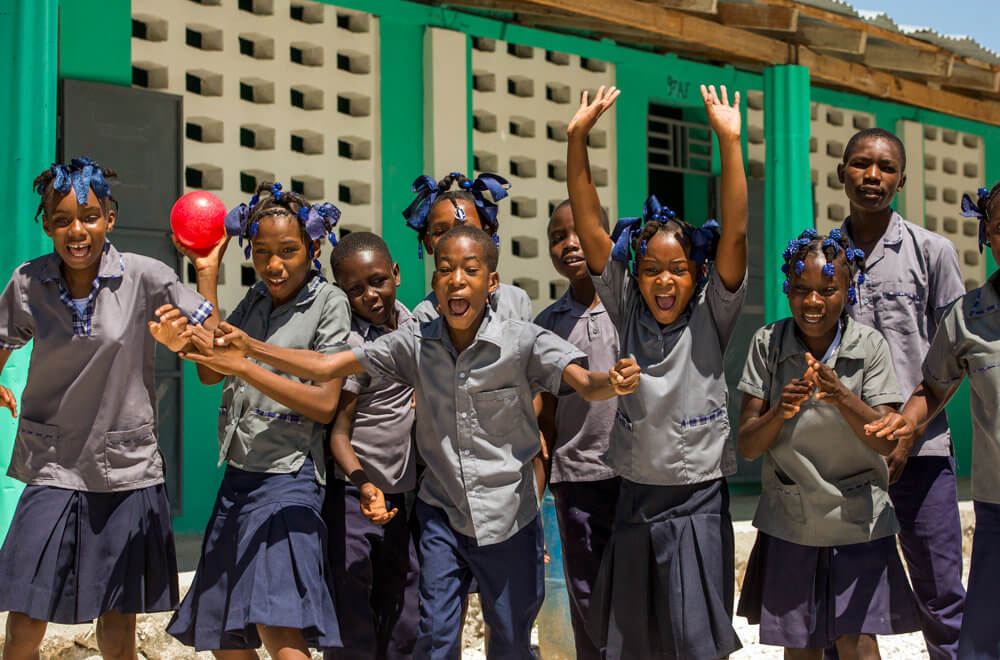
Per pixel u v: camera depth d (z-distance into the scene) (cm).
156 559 369
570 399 422
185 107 680
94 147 640
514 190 813
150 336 369
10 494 467
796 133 755
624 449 365
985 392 350
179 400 673
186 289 367
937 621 411
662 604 357
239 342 327
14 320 365
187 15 678
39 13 482
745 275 359
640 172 862
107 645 369
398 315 420
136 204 655
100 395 359
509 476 349
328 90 726
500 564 346
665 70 866
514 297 391
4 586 347
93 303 357
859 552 359
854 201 422
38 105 480
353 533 385
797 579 361
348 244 406
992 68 905
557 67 829
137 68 671
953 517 415
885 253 423
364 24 734
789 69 757
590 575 417
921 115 1014
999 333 350
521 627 348
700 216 911
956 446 1066
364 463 387
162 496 374
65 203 348
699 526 355
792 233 748
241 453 362
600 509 418
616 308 378
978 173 1098
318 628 343
